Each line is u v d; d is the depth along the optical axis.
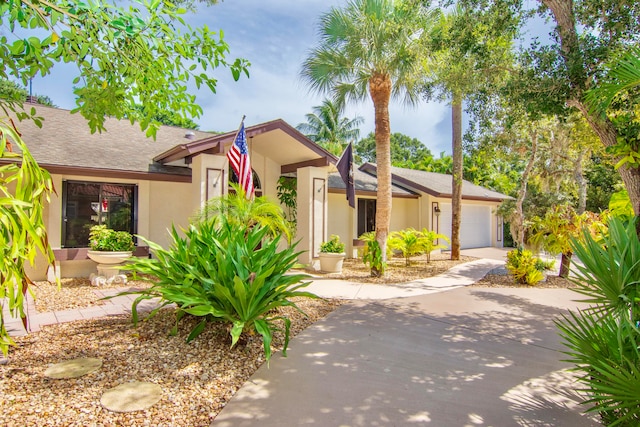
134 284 9.02
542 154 17.39
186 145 9.71
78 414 3.24
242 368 4.39
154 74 3.85
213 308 4.73
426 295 8.71
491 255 17.89
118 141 11.91
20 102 3.99
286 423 3.28
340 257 11.87
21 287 2.50
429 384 4.09
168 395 3.66
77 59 3.64
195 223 8.80
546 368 4.55
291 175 14.36
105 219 10.26
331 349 5.09
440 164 35.81
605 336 2.87
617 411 2.87
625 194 5.75
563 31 5.82
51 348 4.68
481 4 6.73
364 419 3.36
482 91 7.65
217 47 3.73
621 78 3.86
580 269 3.16
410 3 8.26
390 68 11.04
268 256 5.49
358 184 17.00
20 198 2.39
